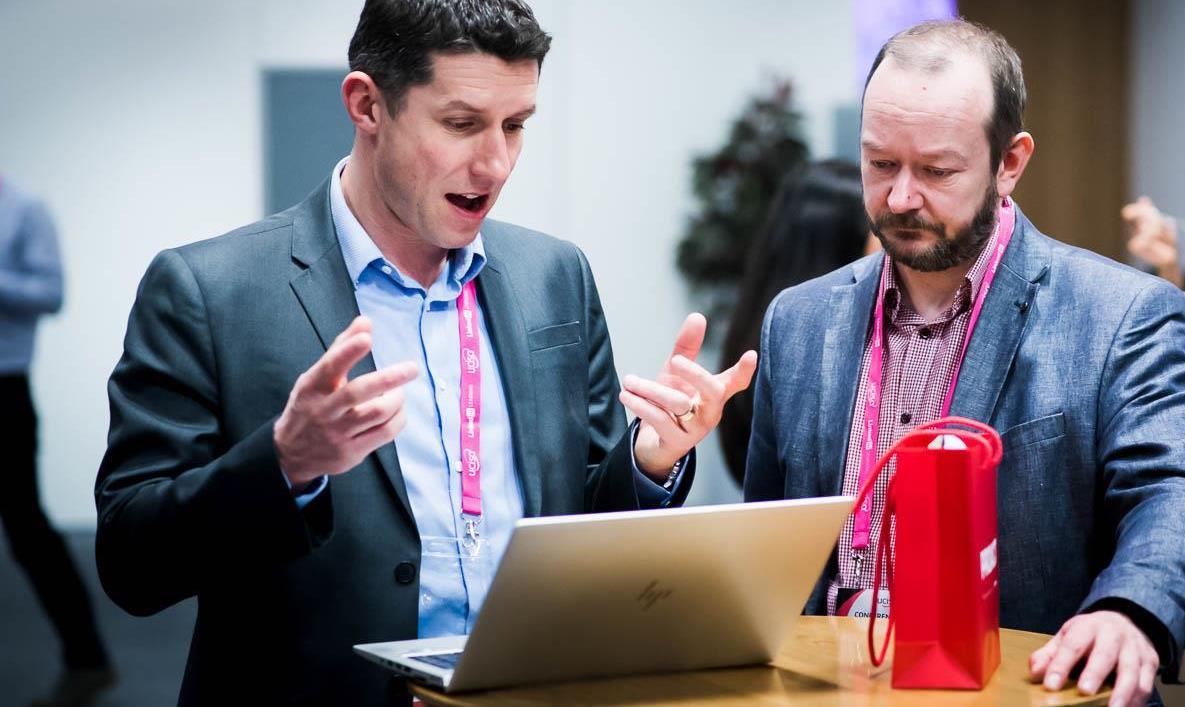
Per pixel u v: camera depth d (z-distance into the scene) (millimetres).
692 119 6844
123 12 6051
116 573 1744
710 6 6812
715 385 1719
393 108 1802
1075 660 1471
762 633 1569
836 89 6898
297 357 1844
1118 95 6453
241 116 6215
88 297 5988
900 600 1471
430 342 1922
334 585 1788
